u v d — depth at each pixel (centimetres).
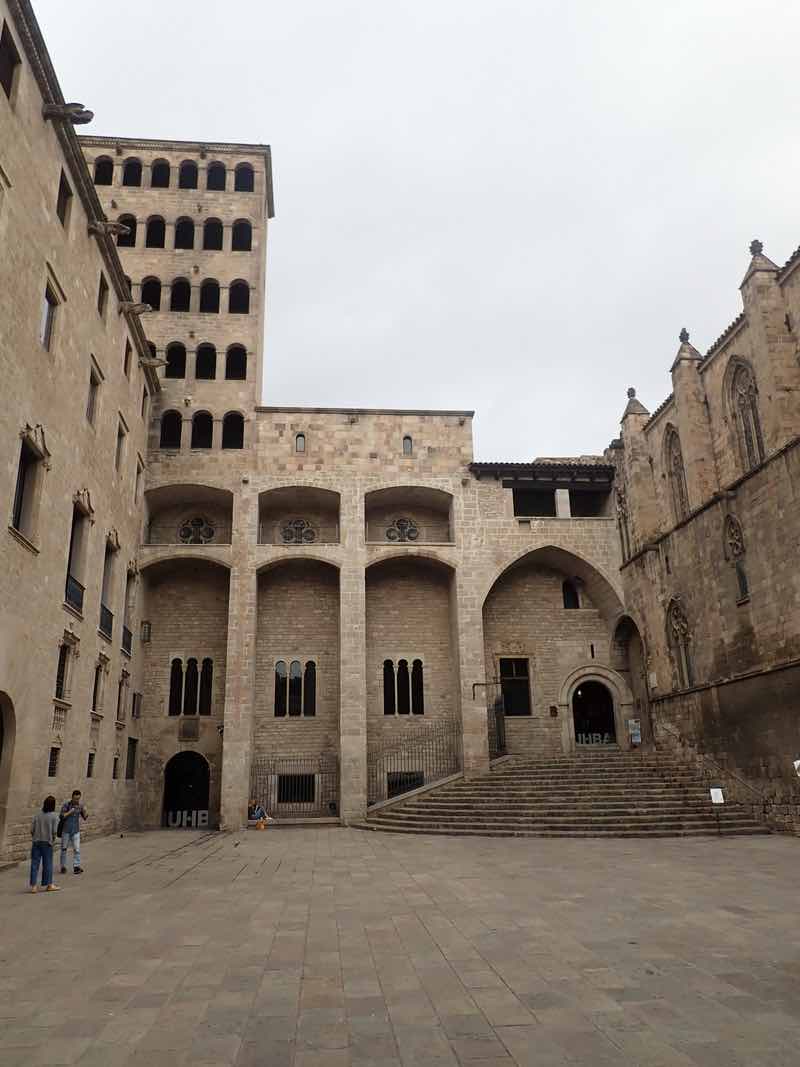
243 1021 737
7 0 1838
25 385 1975
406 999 800
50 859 1548
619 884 1506
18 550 1945
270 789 3522
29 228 1995
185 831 3156
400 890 1496
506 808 2772
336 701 3672
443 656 3788
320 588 3822
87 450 2542
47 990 842
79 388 2439
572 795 2817
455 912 1261
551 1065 620
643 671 3681
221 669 3656
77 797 1848
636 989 820
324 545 3622
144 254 4012
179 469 3647
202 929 1149
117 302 2939
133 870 1848
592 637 3900
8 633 1883
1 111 1823
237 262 4059
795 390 2514
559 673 3841
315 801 3528
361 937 1087
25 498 2078
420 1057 641
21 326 1944
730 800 2673
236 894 1472
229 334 3919
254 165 4247
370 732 3659
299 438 3766
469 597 3638
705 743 2880
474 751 3403
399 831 2833
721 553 2816
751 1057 630
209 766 3519
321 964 944
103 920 1222
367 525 3953
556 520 3809
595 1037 682
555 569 3997
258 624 3738
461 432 3869
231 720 3322
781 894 1359
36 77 2038
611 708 4028
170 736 3541
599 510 4106
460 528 3738
